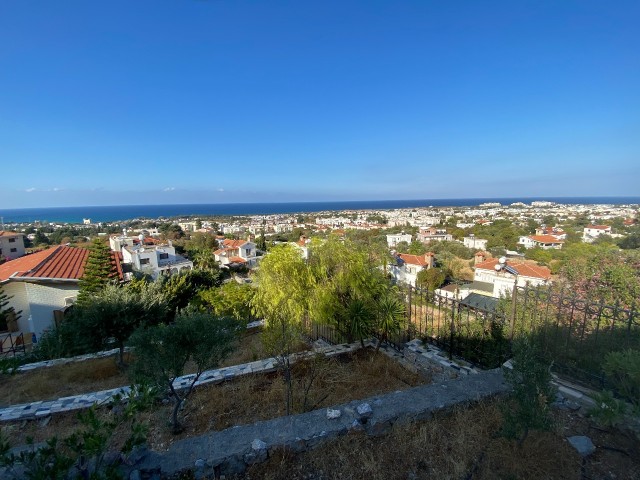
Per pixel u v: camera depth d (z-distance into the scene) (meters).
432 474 3.26
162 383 4.69
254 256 47.19
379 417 3.91
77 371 8.02
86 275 15.84
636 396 3.75
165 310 9.34
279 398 5.80
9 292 14.94
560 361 5.00
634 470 3.21
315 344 8.62
